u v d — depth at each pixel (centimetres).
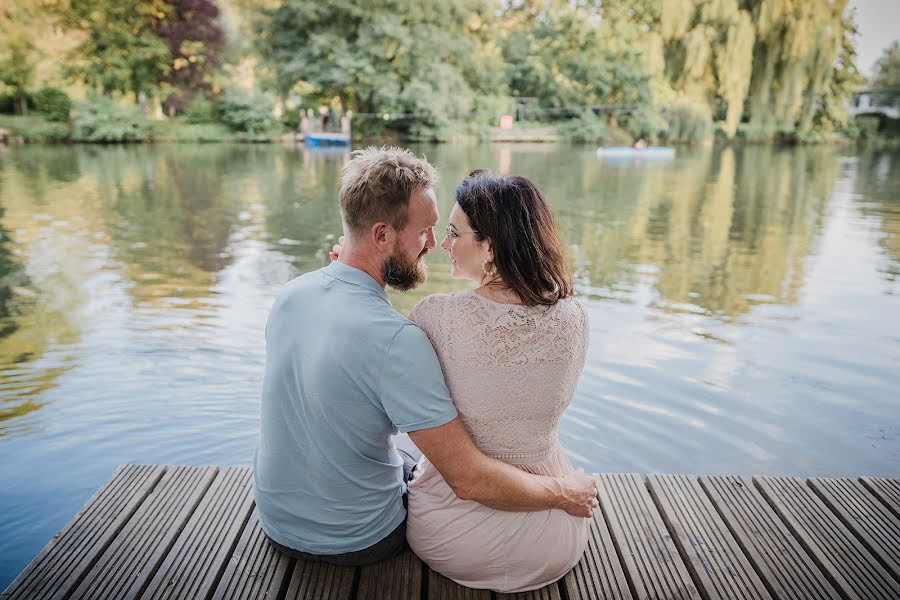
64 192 1166
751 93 2722
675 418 342
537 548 161
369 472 159
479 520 160
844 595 172
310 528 164
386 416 151
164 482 211
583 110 2852
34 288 576
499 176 152
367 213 145
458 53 2744
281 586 169
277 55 2700
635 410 349
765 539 192
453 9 2753
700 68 2664
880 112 2803
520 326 147
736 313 532
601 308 543
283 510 164
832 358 429
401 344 143
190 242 791
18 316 494
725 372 402
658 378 391
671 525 198
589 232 892
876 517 201
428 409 144
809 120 2688
